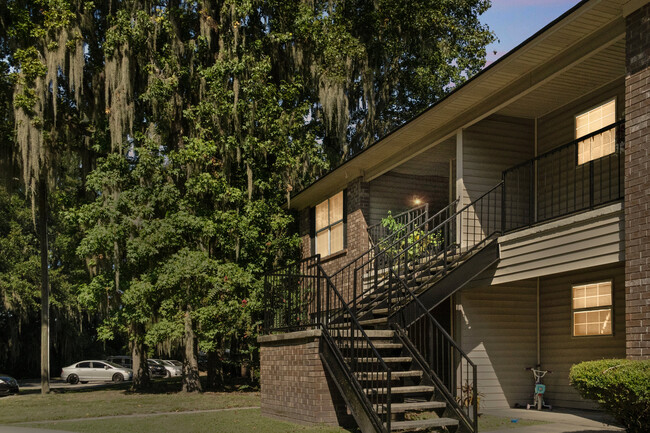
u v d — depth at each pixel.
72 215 20.23
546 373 13.41
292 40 24.22
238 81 21.33
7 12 21.36
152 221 19.05
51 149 21.14
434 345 13.95
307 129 26.64
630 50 9.38
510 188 13.98
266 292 12.96
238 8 21.53
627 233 9.13
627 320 8.95
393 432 9.48
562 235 10.64
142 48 20.77
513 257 11.85
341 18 26.47
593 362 8.12
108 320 21.02
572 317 12.99
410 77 30.08
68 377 36.62
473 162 13.77
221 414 12.52
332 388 10.35
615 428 9.78
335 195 20.31
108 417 12.72
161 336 18.73
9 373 43.28
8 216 36.38
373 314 12.39
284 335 11.21
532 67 11.52
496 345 13.34
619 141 11.39
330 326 10.84
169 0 22.48
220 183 20.28
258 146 21.09
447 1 29.30
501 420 10.93
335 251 20.05
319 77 24.69
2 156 21.58
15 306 34.34
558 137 13.72
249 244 20.36
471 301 13.27
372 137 28.52
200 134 20.78
